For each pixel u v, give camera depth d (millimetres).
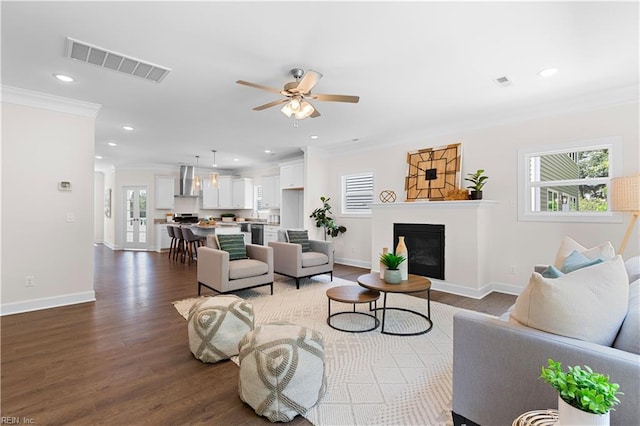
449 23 2176
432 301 3879
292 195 7605
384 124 4664
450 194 4438
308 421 1694
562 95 3518
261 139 5680
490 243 4363
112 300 3863
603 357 1102
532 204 4090
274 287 4520
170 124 4691
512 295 4137
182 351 2488
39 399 1845
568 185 3793
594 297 1254
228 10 2033
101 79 3086
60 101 3600
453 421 1548
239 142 5941
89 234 3873
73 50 2531
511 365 1335
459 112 4113
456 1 1950
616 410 1072
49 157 3602
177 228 6898
